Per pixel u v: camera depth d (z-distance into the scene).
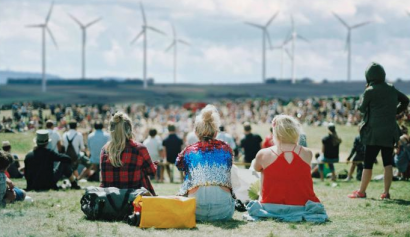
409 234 7.79
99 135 18.11
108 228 8.11
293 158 8.85
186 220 8.18
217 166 8.80
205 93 134.75
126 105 86.88
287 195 8.88
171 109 86.50
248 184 10.45
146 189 9.05
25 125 27.36
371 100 11.42
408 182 16.58
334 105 51.88
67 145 18.09
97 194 8.80
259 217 8.90
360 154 19.47
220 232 7.86
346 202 11.15
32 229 8.08
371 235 7.77
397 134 11.56
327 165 21.25
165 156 20.73
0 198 10.17
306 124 51.03
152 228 8.02
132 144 9.35
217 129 9.01
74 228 8.12
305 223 8.50
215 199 8.70
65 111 43.94
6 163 10.30
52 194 12.62
